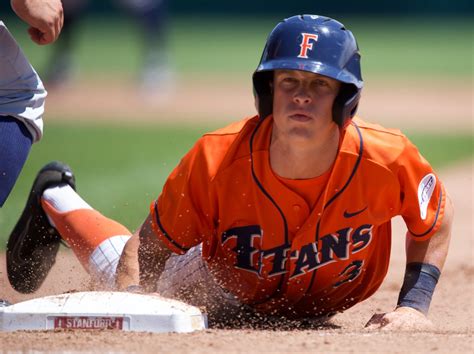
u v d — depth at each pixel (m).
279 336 12.48
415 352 11.53
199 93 76.94
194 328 12.96
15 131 15.10
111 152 45.62
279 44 12.66
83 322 12.73
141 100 71.88
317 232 13.20
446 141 50.97
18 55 15.08
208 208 13.66
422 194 13.41
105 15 181.25
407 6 177.62
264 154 12.95
